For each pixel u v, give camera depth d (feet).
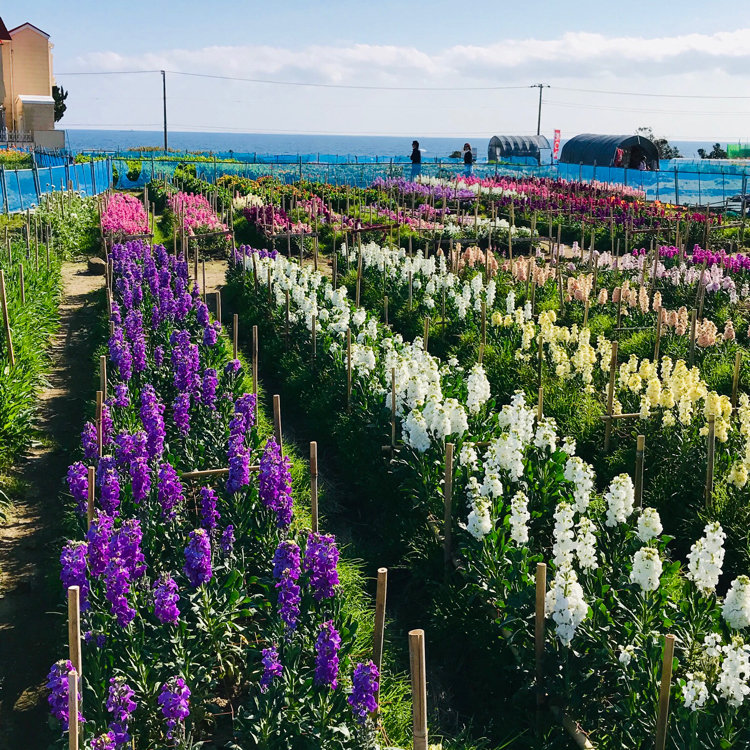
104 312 57.52
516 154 221.46
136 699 19.06
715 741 16.93
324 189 134.72
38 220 86.07
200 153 258.37
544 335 42.50
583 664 19.88
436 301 58.80
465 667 24.44
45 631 24.99
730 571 28.96
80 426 40.57
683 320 48.14
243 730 18.63
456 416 29.84
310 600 21.36
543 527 27.86
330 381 41.86
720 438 31.24
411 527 29.63
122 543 21.38
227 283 70.18
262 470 24.94
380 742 18.86
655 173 158.71
